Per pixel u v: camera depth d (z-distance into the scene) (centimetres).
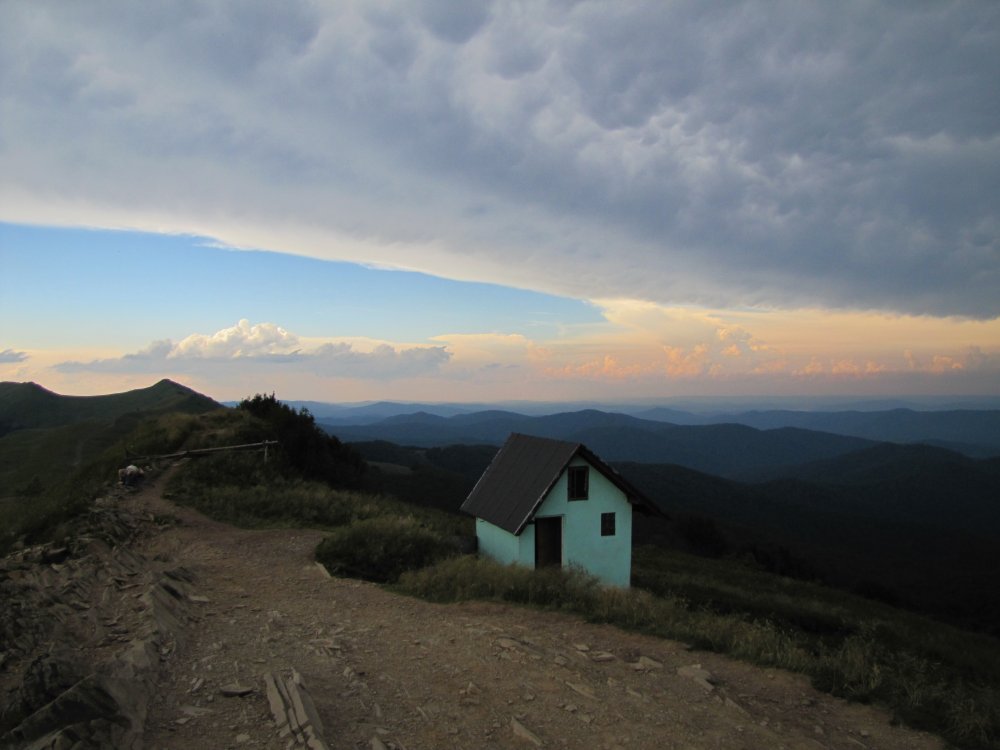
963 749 688
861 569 7844
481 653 914
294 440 3130
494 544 2280
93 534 1564
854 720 755
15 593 960
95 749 503
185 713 625
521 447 2491
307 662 823
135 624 876
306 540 1828
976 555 10550
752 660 941
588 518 2208
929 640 2252
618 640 1016
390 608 1184
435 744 621
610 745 646
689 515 5609
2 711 575
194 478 2425
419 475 6219
